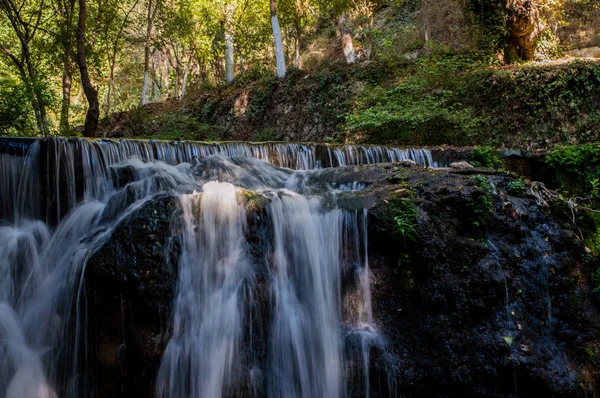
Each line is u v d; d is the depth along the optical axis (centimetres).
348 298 468
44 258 532
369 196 496
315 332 460
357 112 1348
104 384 422
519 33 1348
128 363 416
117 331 421
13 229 533
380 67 1475
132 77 3203
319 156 810
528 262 487
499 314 457
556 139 1018
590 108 994
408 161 595
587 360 468
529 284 479
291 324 455
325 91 1544
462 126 1096
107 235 459
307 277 472
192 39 2356
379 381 444
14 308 491
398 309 461
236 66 2723
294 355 450
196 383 420
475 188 491
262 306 446
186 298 430
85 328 435
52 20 1717
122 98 3219
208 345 428
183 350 420
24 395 429
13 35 1792
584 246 531
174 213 440
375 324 459
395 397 440
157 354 411
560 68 1038
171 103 2220
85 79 1073
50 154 570
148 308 416
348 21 1855
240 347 435
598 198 718
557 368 436
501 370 432
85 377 430
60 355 442
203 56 2464
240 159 685
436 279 457
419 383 438
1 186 545
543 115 1047
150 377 409
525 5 1326
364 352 448
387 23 2042
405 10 2023
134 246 421
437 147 893
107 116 2064
